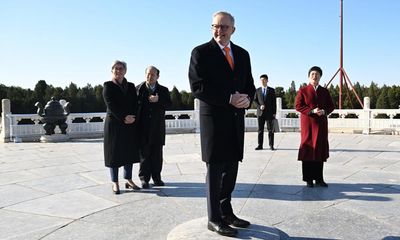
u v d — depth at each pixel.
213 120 3.21
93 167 7.07
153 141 5.25
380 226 3.62
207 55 3.18
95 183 5.68
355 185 5.31
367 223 3.71
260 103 9.09
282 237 3.32
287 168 6.72
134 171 6.67
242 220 3.48
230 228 3.24
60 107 12.00
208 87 3.11
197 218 3.87
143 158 5.27
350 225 3.66
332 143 10.27
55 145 10.79
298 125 14.11
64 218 3.99
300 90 5.31
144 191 5.14
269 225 3.51
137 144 5.16
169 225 3.74
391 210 4.12
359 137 11.75
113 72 4.98
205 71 3.16
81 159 8.06
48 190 5.25
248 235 3.23
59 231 3.61
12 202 4.63
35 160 7.95
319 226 3.64
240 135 3.31
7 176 6.24
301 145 5.23
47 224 3.81
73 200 4.71
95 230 3.62
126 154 4.99
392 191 4.95
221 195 3.47
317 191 5.01
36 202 4.63
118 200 4.69
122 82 5.03
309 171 5.25
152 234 3.50
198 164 7.22
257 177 5.95
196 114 14.52
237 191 5.04
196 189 5.22
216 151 3.21
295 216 3.96
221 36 3.20
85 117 13.23
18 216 4.07
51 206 4.45
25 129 12.21
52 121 11.83
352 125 13.59
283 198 4.68
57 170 6.77
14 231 3.62
